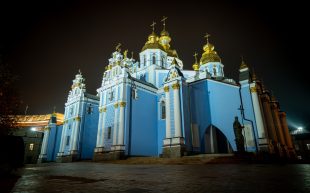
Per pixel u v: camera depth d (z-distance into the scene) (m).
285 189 5.42
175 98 27.50
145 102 32.81
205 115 29.58
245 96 28.81
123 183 7.32
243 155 19.44
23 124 61.88
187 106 28.52
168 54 45.84
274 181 6.87
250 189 5.58
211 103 29.83
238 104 28.73
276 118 36.41
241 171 10.48
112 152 28.00
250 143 26.78
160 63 40.62
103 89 34.31
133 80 32.09
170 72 29.58
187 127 27.02
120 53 36.53
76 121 38.12
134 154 28.69
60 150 39.84
